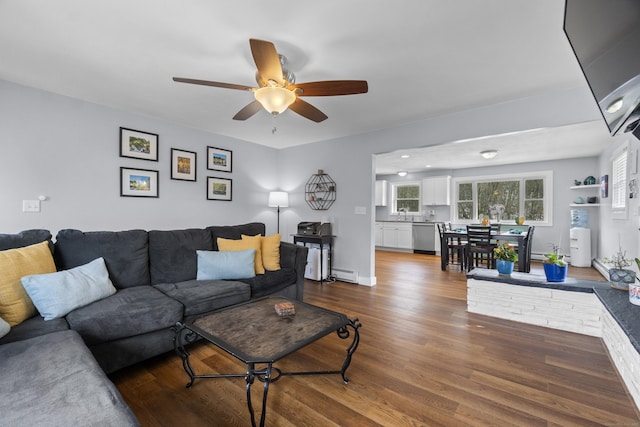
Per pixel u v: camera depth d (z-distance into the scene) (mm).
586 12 1304
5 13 1736
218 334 1624
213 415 1555
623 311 1964
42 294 1731
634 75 1307
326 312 1979
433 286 4199
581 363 2062
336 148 4586
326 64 2312
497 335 2523
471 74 2484
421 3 1653
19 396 989
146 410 1591
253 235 3490
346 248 4488
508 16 1756
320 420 1515
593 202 5543
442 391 1755
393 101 3064
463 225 7434
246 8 1701
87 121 3121
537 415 1545
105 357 1797
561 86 2713
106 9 1713
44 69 2438
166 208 3785
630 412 1564
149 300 2066
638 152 3064
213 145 4309
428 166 7066
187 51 2158
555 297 2666
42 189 2855
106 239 2414
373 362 2088
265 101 2033
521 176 6633
